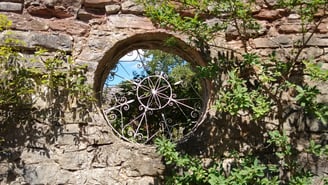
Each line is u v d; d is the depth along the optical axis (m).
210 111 4.02
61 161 3.79
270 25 4.22
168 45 4.07
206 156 3.93
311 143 3.73
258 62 3.74
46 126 3.84
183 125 4.89
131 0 4.14
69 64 3.95
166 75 5.08
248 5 3.95
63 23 4.05
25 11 4.02
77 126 3.87
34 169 3.75
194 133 3.98
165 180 3.84
